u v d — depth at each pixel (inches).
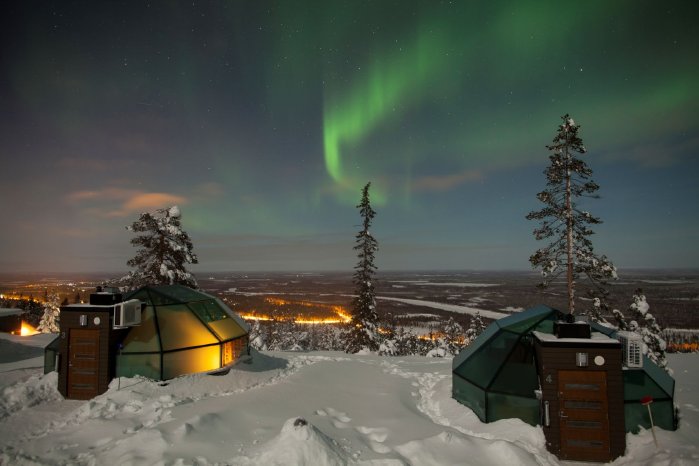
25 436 339.0
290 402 414.0
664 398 348.2
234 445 298.0
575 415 323.3
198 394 450.6
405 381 523.8
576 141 764.6
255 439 311.1
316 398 432.8
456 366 451.8
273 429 332.2
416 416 386.9
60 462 282.8
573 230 765.3
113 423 345.4
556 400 326.6
